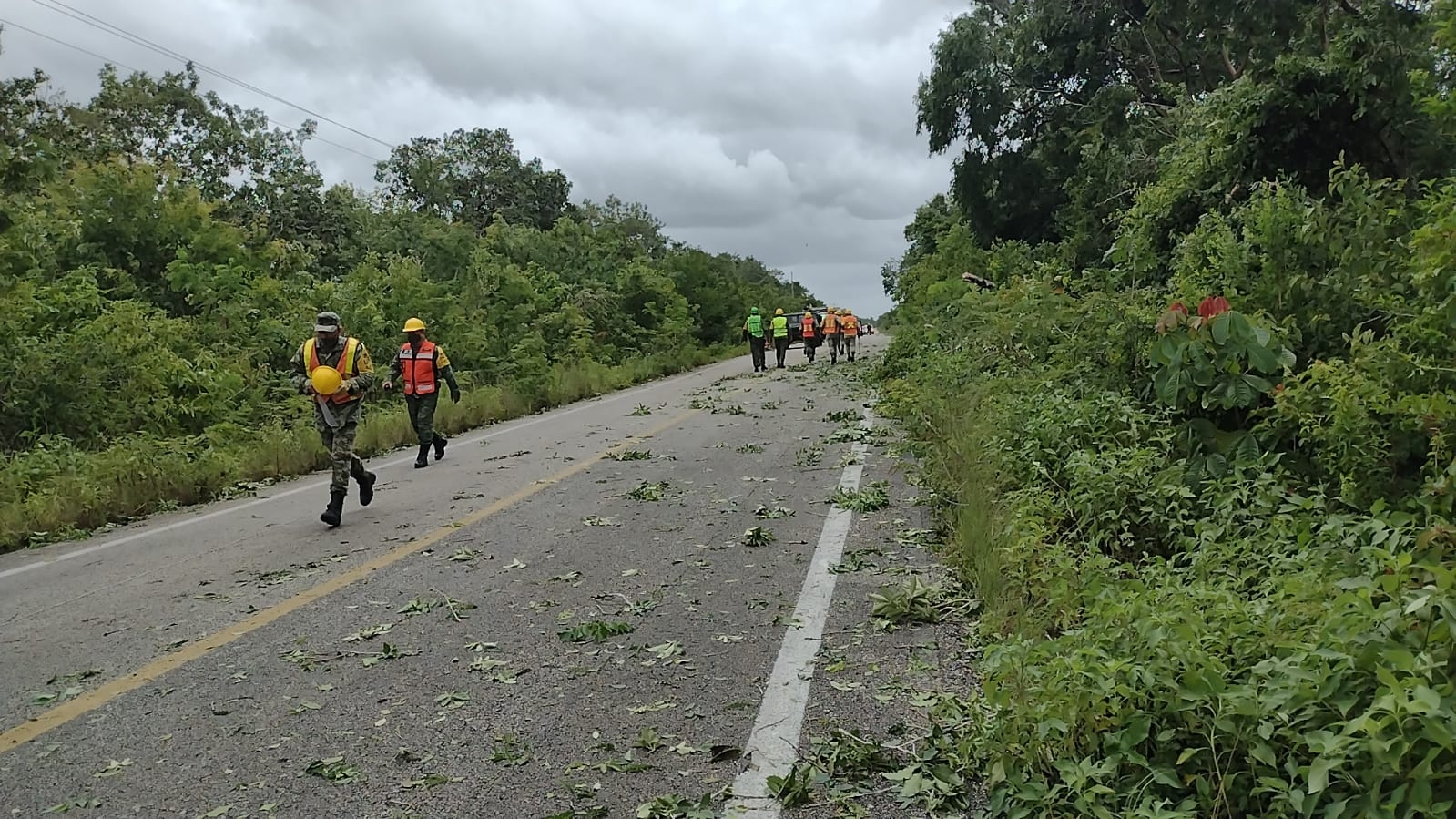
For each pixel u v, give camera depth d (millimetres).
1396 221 7430
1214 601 3875
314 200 37719
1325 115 12359
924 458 9945
